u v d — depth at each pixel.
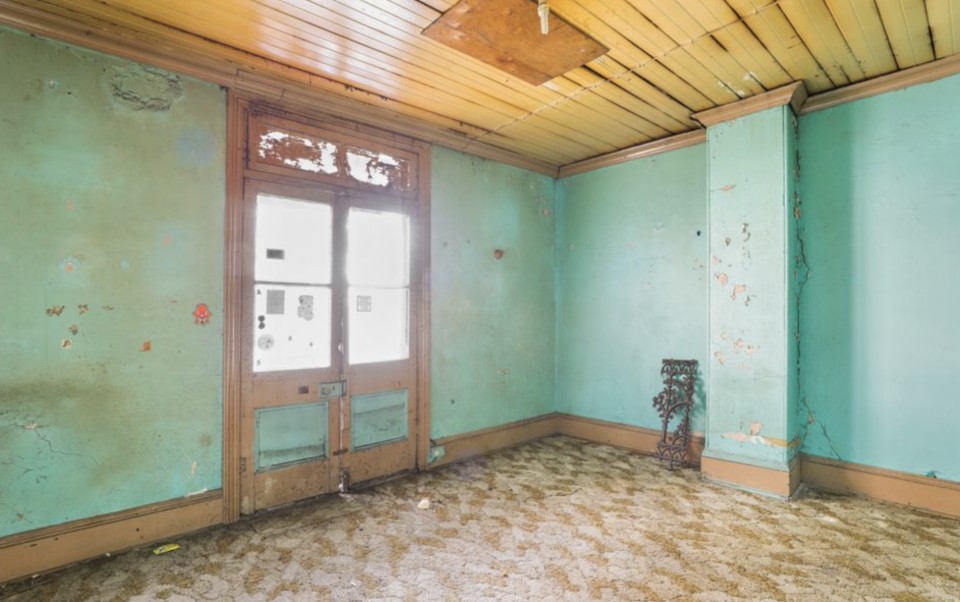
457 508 3.04
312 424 3.22
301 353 3.19
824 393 3.34
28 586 2.18
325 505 3.10
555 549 2.51
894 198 3.10
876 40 2.66
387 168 3.68
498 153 4.39
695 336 3.99
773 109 3.30
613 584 2.18
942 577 2.21
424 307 3.85
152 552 2.48
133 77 2.58
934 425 2.94
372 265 3.58
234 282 2.88
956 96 2.88
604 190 4.66
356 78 3.04
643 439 4.29
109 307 2.49
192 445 2.73
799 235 3.46
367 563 2.38
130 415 2.54
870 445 3.17
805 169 3.45
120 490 2.51
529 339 4.73
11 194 2.26
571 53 2.70
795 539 2.59
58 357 2.35
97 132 2.48
